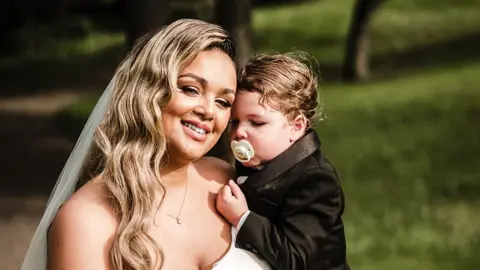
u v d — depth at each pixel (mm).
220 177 2742
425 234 9180
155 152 2320
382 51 21594
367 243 8938
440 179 11172
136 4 8609
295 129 2670
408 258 8508
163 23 8688
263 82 2609
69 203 2314
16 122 15719
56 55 23656
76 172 2637
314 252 2543
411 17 24703
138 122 2311
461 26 23375
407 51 21359
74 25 25688
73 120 15367
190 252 2416
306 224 2559
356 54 18516
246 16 8852
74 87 19812
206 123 2350
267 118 2613
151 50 2318
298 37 23766
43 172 11742
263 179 2609
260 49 22766
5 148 13367
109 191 2314
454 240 8977
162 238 2363
